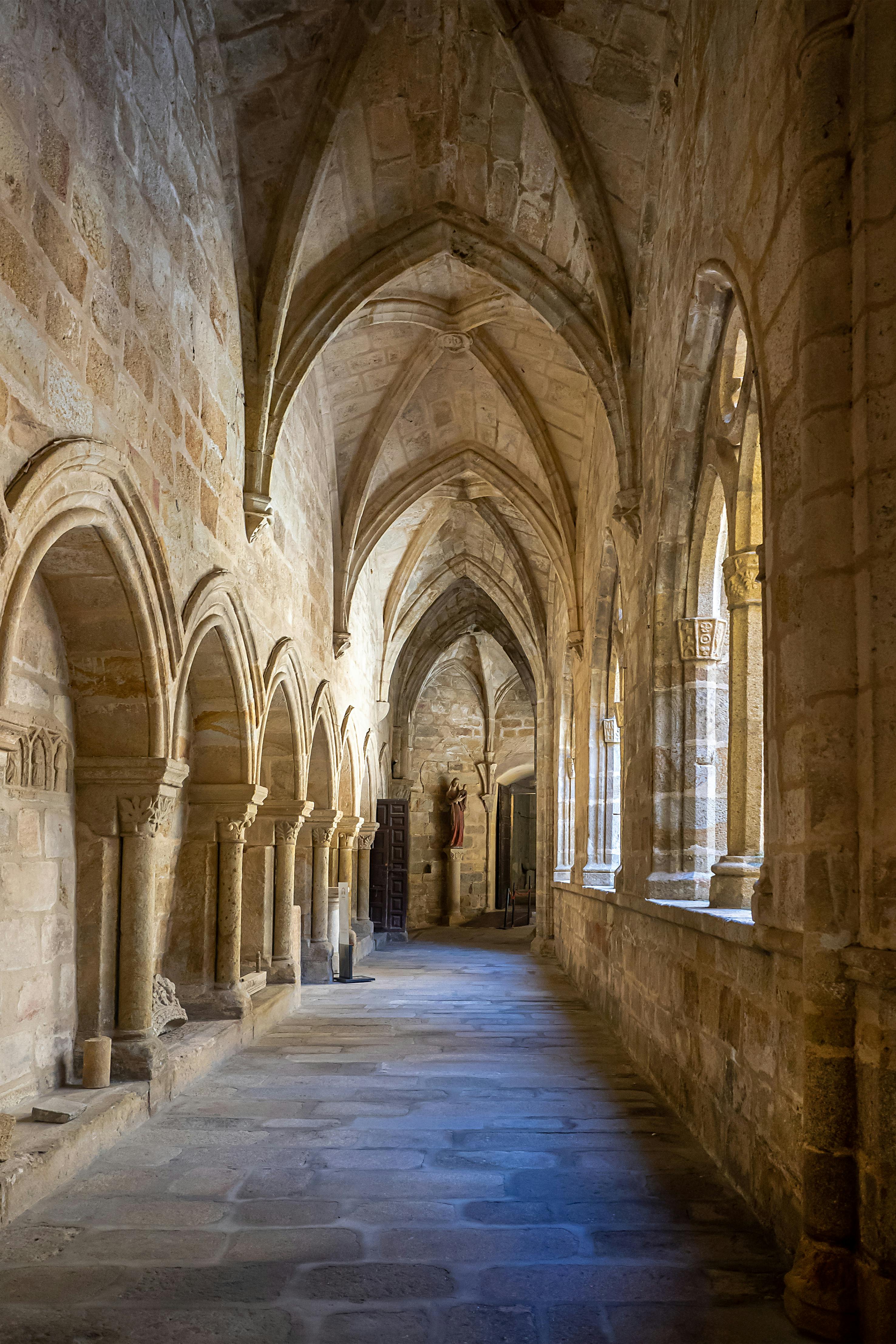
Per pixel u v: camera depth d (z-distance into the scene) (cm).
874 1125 285
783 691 358
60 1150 423
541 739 1692
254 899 926
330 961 1194
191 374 619
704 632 639
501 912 2403
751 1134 402
